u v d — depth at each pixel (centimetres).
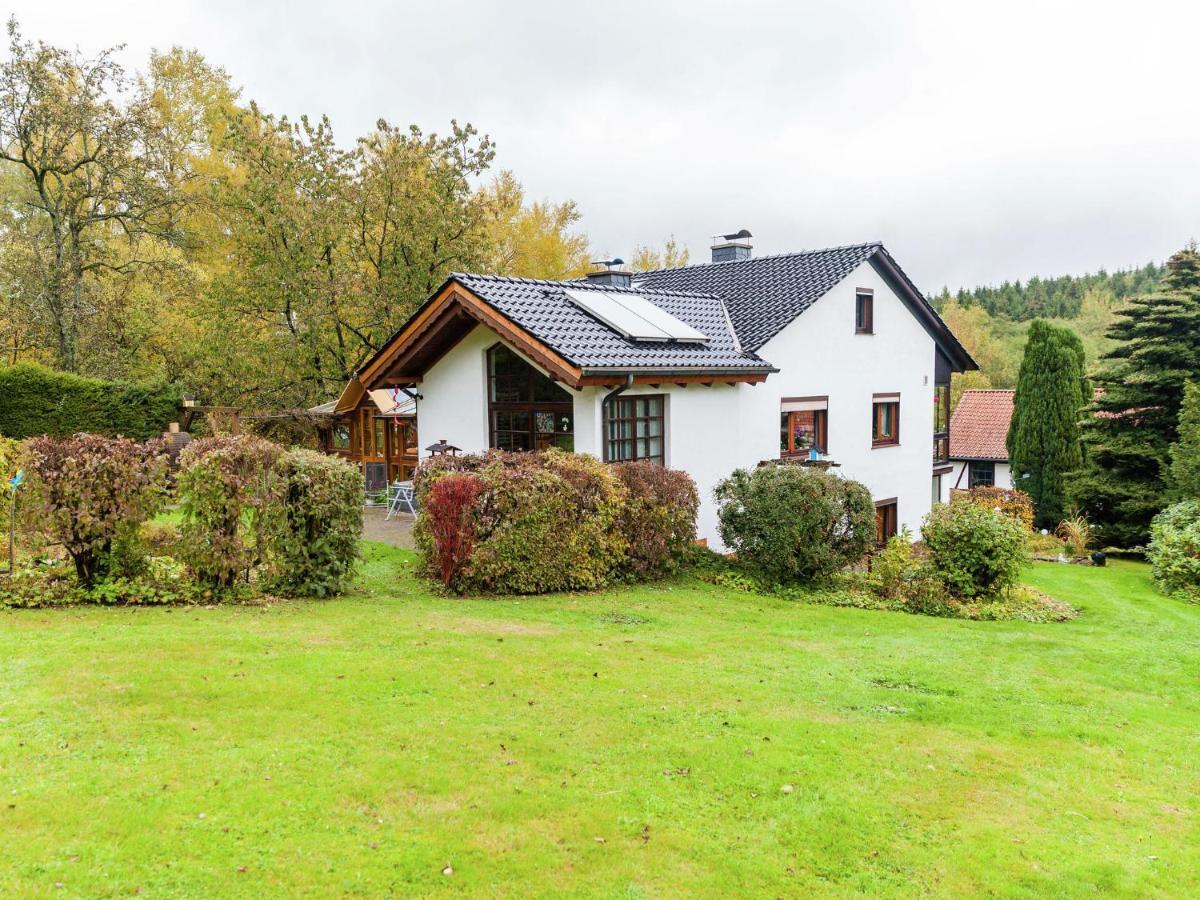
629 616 963
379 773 484
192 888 367
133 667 638
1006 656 902
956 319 5800
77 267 2603
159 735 516
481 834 432
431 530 1060
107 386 2280
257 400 2559
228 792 449
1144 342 2234
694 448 1554
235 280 2506
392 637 779
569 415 1405
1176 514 1705
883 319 2111
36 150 2562
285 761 491
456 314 1444
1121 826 504
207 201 2677
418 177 2512
